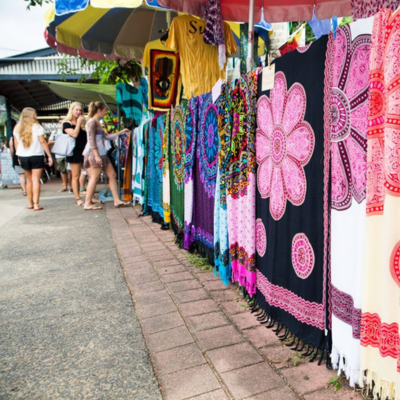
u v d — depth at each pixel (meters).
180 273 3.15
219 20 3.62
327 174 1.67
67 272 3.28
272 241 2.15
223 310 2.42
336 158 1.58
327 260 1.71
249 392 1.60
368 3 2.81
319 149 1.73
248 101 2.31
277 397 1.56
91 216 6.02
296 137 1.88
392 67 1.26
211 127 2.94
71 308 2.53
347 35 1.50
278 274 2.12
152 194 5.33
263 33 5.69
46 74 13.18
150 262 3.48
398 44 1.25
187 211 3.56
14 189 12.18
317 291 1.81
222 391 1.61
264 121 2.19
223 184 2.69
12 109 17.09
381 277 1.39
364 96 1.43
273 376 1.71
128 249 3.96
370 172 1.37
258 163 2.30
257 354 1.90
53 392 1.65
